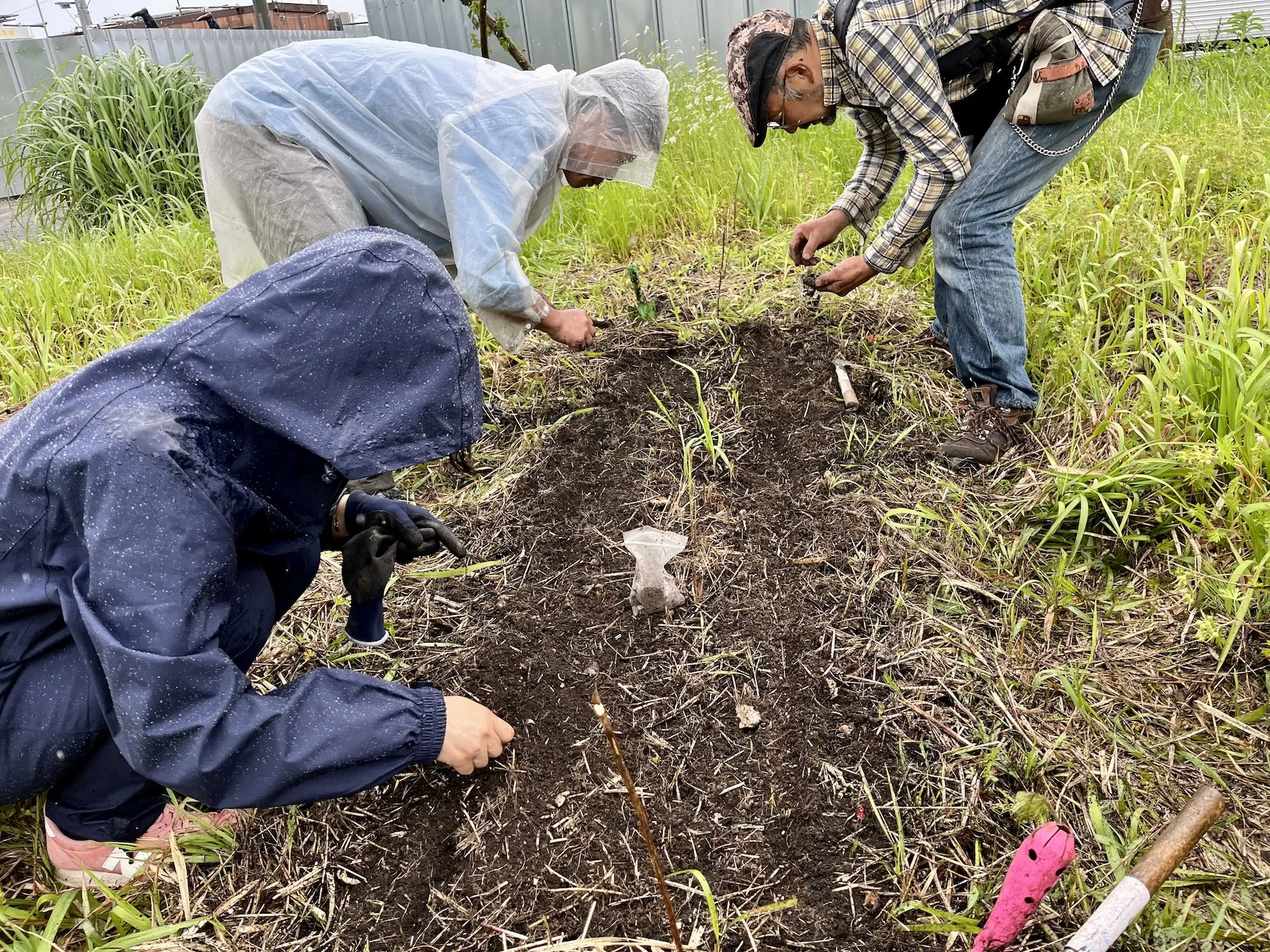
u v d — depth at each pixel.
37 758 1.65
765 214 4.61
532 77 2.65
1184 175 4.03
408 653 2.39
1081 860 1.75
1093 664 2.16
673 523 2.77
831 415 3.13
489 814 1.98
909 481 2.80
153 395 1.51
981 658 2.20
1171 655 2.16
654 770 2.04
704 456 3.04
